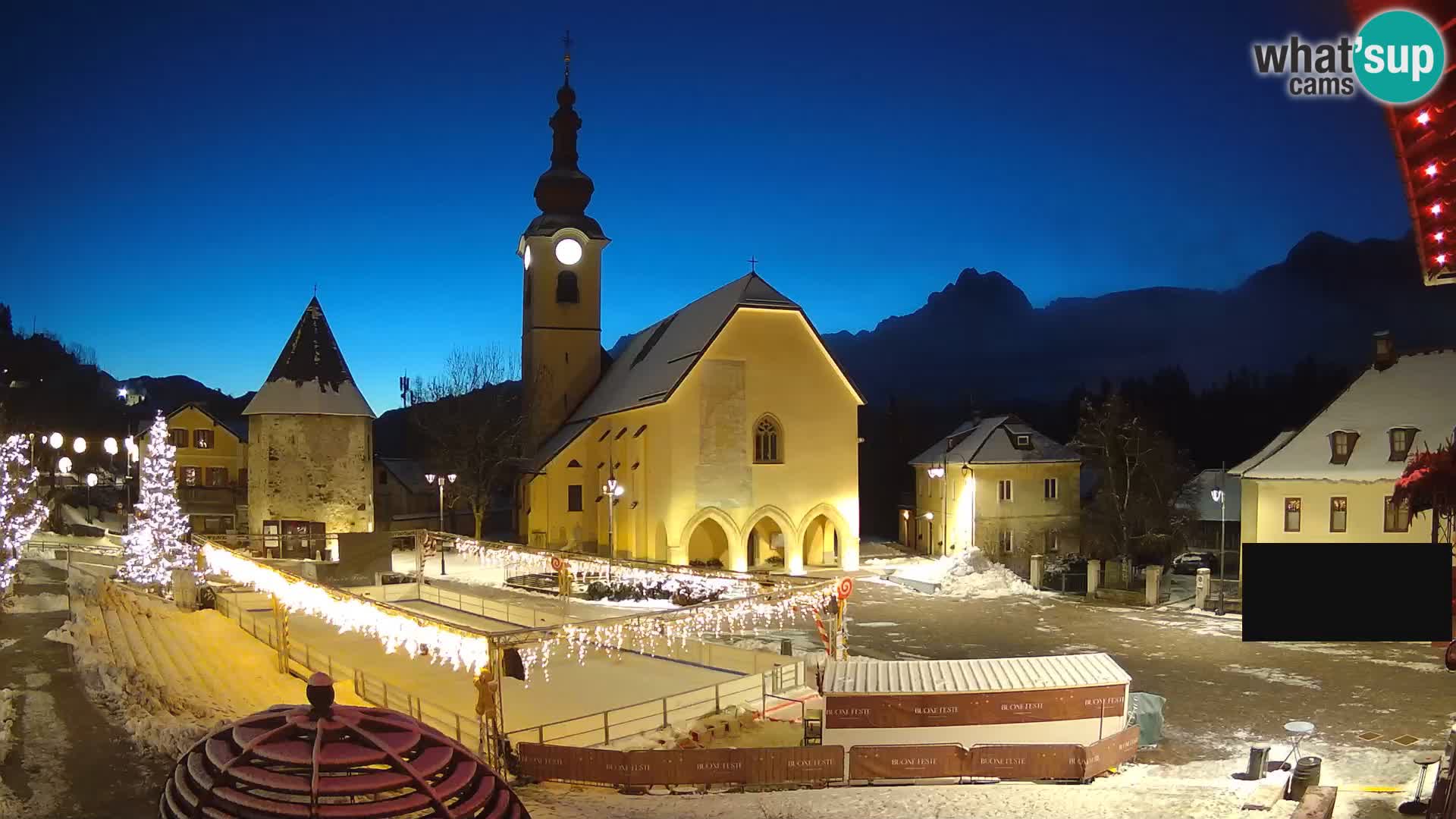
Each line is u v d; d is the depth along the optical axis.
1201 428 93.62
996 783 20.00
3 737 18.88
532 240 72.56
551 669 32.22
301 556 54.22
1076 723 21.31
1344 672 29.52
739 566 54.81
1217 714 25.28
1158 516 56.56
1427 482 9.99
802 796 19.00
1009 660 23.22
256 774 4.79
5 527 35.59
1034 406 134.38
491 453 76.56
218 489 74.38
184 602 40.31
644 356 66.25
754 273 57.41
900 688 21.42
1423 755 21.11
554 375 72.75
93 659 25.16
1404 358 44.81
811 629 38.66
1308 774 17.23
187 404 74.19
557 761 20.88
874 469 90.00
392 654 34.88
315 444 54.94
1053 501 59.47
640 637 36.38
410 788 4.96
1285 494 43.44
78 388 107.44
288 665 30.33
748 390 55.31
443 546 57.59
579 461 66.25
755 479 55.31
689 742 23.36
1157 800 17.30
